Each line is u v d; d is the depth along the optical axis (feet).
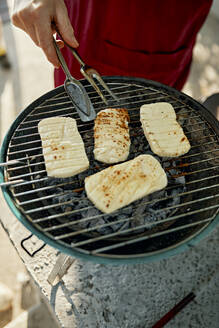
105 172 2.07
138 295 2.35
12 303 3.11
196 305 2.33
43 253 2.49
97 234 2.01
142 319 2.28
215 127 2.25
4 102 4.22
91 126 2.44
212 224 1.91
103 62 2.81
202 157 2.27
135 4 2.37
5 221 2.64
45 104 2.32
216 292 2.38
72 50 2.21
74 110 2.42
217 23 5.14
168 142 2.22
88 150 2.32
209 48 4.89
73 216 2.10
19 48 4.72
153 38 2.58
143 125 2.30
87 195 2.04
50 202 2.14
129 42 2.62
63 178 2.20
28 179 2.13
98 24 2.54
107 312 2.29
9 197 1.94
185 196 2.18
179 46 2.71
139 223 2.08
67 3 2.65
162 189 2.18
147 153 2.35
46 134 2.19
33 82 4.42
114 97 2.31
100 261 1.79
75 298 2.33
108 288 2.37
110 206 1.98
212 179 2.16
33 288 3.16
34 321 2.79
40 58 4.65
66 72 2.19
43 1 2.11
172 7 2.39
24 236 2.56
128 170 2.08
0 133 3.95
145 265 2.45
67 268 2.26
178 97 2.40
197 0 2.40
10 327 2.75
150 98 2.45
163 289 2.37
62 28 2.19
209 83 4.51
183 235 1.94
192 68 4.65
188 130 2.39
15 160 2.08
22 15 2.13
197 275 2.43
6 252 3.34
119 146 2.20
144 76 2.89
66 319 2.27
